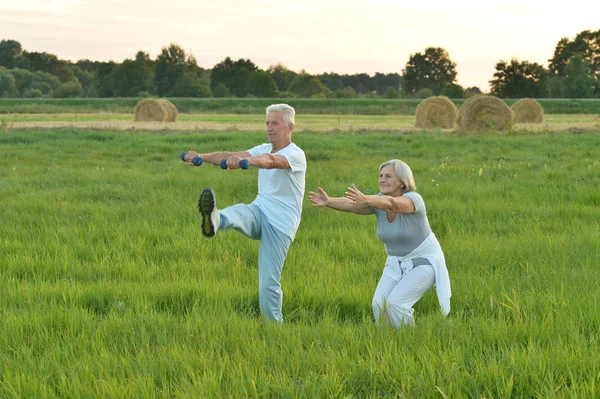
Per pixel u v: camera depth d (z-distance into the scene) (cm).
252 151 595
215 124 3922
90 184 1388
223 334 493
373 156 1988
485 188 1295
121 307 585
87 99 8750
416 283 525
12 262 739
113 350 467
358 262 785
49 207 1086
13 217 1002
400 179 541
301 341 473
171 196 1205
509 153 2016
